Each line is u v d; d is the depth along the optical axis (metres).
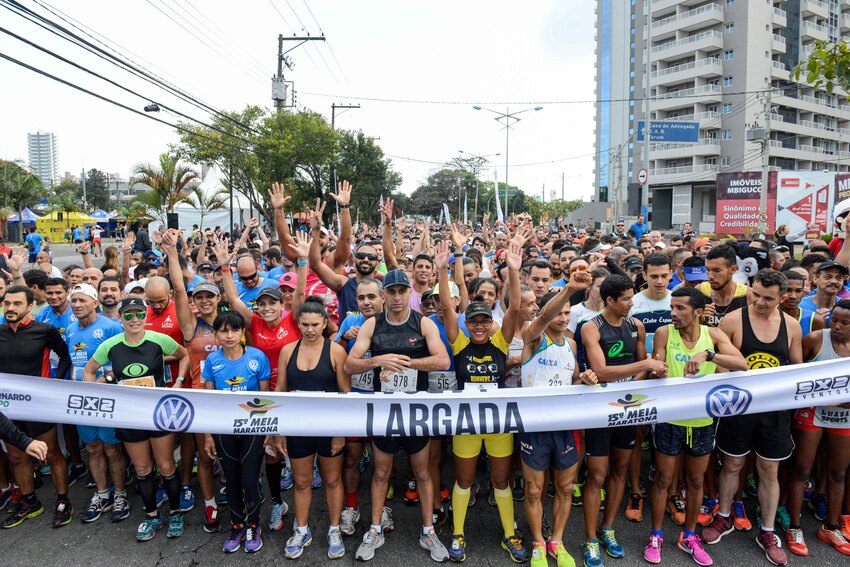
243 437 4.36
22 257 7.15
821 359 4.57
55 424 4.69
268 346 5.07
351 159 42.00
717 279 4.90
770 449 4.24
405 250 12.20
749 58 61.50
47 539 4.57
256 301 5.41
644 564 4.19
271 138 25.66
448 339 4.42
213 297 5.13
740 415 4.25
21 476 4.79
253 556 4.35
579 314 5.05
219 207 32.66
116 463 4.84
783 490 4.77
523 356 4.46
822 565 4.14
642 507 5.02
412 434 4.23
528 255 9.83
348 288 5.95
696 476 4.22
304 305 4.31
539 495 4.21
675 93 66.50
